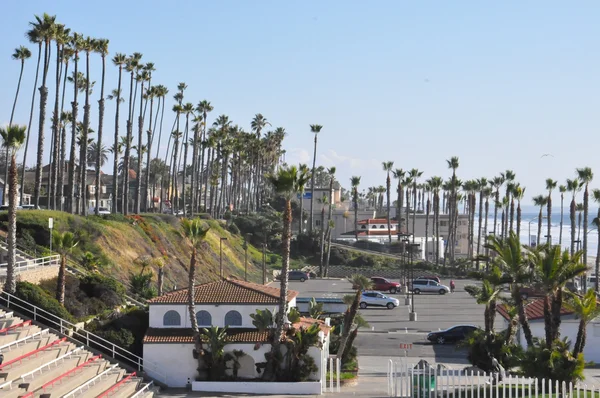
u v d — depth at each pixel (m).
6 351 38.62
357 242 166.00
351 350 55.34
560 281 42.59
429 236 189.50
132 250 83.81
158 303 49.38
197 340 47.38
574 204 128.62
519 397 38.91
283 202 198.00
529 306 66.25
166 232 100.81
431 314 87.69
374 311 90.62
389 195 169.12
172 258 94.62
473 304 97.25
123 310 54.25
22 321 44.78
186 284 89.19
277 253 152.50
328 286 113.56
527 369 40.91
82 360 43.94
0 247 59.41
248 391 46.59
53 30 84.44
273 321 49.19
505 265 48.19
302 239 155.00
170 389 47.22
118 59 107.50
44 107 84.00
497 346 48.56
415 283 110.94
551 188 140.12
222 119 184.62
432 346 66.50
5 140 47.78
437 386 41.09
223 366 47.31
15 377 36.69
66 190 155.62
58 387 37.44
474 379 41.91
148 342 47.69
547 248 45.09
